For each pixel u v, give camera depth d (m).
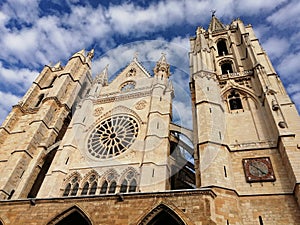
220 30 54.94
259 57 40.66
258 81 36.22
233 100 36.91
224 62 45.66
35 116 46.00
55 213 24.08
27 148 39.12
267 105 31.73
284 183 24.59
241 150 28.95
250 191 24.98
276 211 22.84
